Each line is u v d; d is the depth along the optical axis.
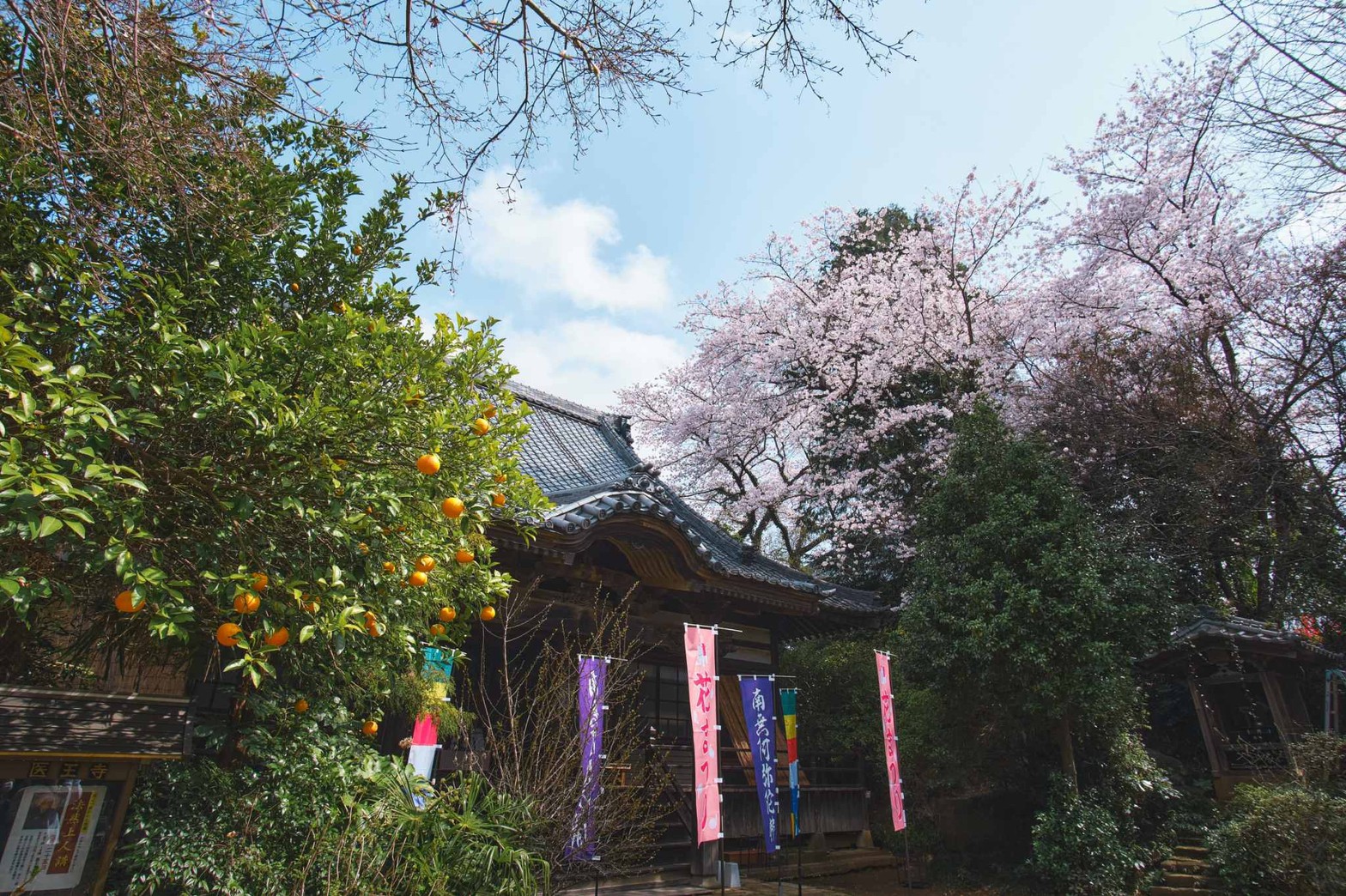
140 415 3.13
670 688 10.63
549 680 7.66
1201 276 13.86
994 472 10.86
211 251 4.48
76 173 3.81
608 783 6.90
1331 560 11.84
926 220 19.55
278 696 5.13
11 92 3.43
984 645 9.48
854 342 18.12
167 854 4.25
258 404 3.35
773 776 7.92
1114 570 9.99
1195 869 8.89
